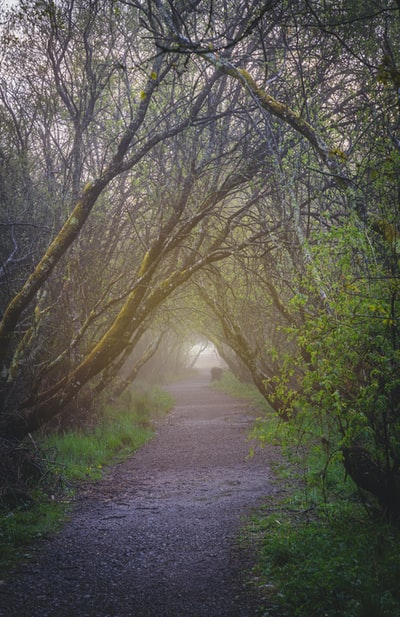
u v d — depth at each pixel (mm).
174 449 15922
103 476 12328
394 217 6816
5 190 13664
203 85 12797
